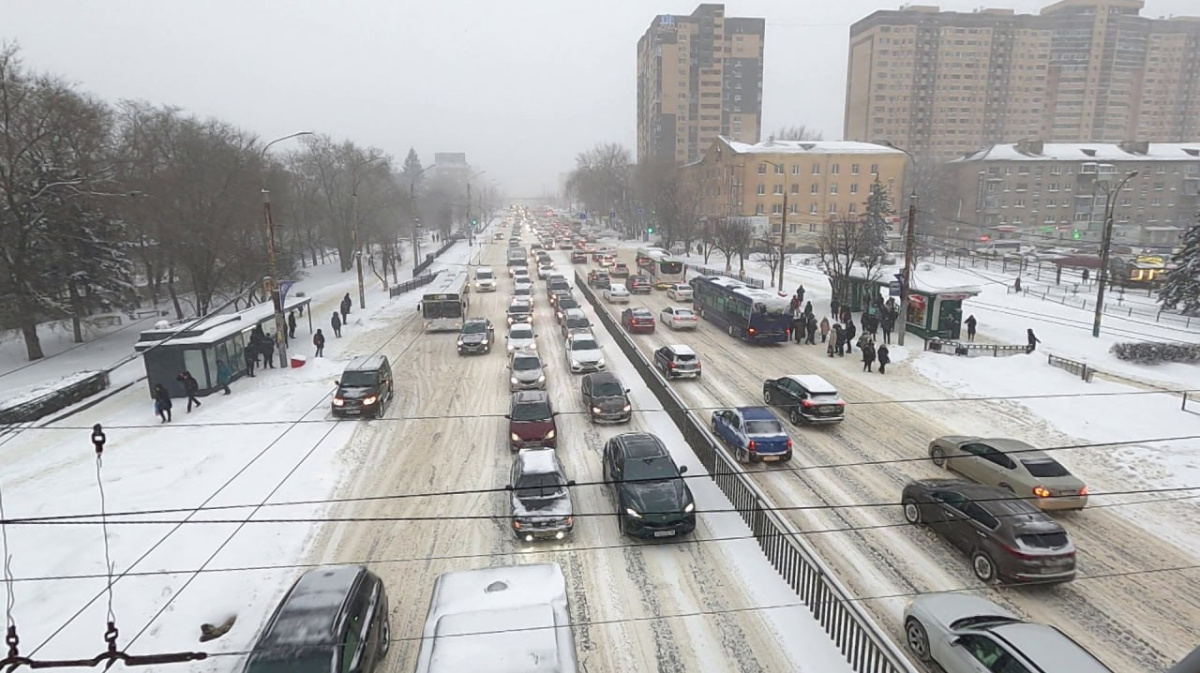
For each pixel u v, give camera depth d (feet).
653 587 38.22
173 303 150.30
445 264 226.79
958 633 29.48
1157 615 34.99
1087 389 72.54
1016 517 37.73
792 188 277.23
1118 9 441.68
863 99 447.83
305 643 27.71
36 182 97.40
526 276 167.43
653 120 482.69
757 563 40.55
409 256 257.96
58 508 48.24
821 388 63.82
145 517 46.83
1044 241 254.88
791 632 34.09
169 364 75.41
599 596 37.47
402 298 153.17
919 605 32.40
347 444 61.05
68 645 33.99
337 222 217.56
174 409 72.23
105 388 81.20
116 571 40.32
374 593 32.99
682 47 464.24
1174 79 458.91
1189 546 41.86
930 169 326.44
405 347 102.73
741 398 73.36
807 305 103.09
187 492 50.88
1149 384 74.13
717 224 218.38
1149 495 48.98
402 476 53.88
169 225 121.29
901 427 64.13
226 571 40.22
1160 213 275.80
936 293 98.37
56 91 103.19
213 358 77.71
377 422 67.21
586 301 143.13
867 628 30.17
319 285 187.73
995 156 276.82
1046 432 61.87
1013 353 88.69
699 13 465.47
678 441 60.29
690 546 42.55
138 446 60.54
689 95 470.39
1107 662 31.48
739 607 36.24
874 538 43.16
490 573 33.55
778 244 229.04
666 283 161.68
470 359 94.38
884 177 279.69
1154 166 272.31
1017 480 46.32
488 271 167.84
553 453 49.14
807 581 36.14
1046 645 27.14
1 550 42.34
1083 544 42.27
